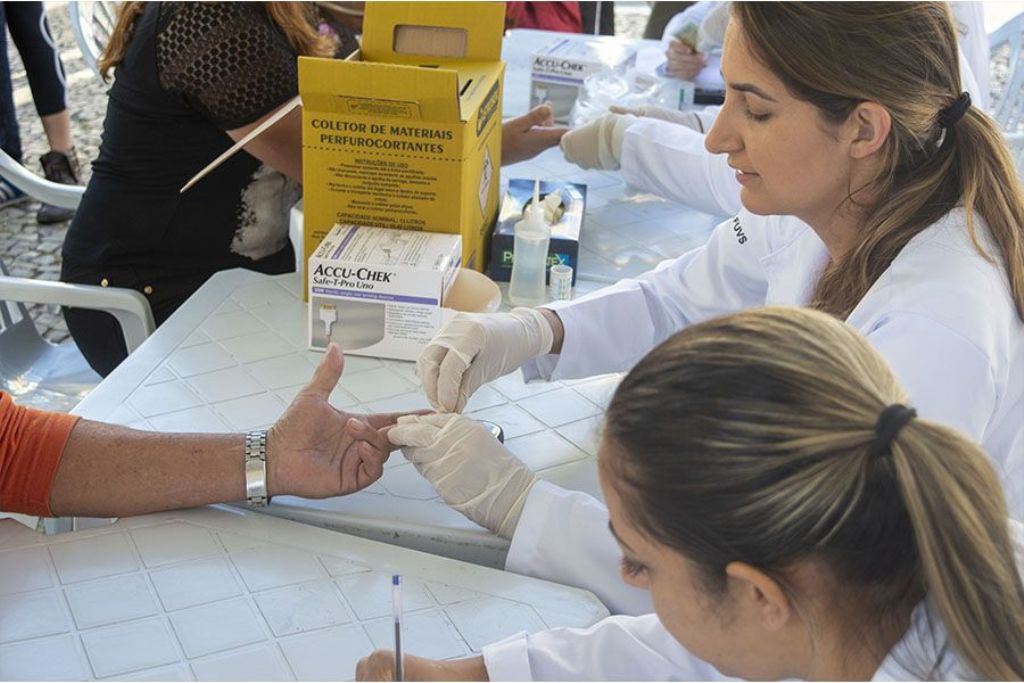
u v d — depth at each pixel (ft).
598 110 8.46
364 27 6.70
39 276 12.30
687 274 5.92
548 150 8.52
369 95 5.71
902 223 4.22
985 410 3.97
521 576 4.33
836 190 4.30
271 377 5.62
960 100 4.18
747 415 2.58
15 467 4.52
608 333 5.74
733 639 2.88
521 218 6.63
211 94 7.00
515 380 5.78
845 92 3.98
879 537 2.62
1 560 4.28
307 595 4.15
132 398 5.37
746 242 5.65
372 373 5.72
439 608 4.12
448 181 5.95
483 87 6.27
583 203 6.98
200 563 4.30
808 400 2.58
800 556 2.64
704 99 8.84
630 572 3.09
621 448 2.76
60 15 19.15
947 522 2.55
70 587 4.15
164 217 7.52
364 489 4.85
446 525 4.62
